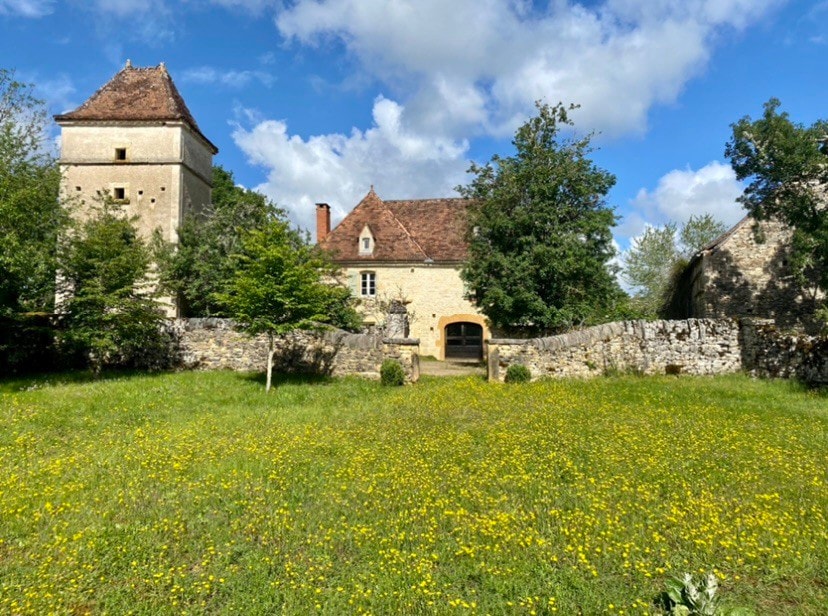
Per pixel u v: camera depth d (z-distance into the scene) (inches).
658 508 259.6
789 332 640.4
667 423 414.3
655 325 648.4
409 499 270.4
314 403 521.0
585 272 722.8
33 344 693.9
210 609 186.2
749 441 367.9
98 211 773.9
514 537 230.7
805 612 182.9
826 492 280.2
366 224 1167.0
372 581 198.8
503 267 730.8
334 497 276.2
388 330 796.6
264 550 222.8
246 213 955.3
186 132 1042.7
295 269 584.4
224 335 724.7
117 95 1064.2
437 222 1236.5
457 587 198.5
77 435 394.6
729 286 893.8
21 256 591.8
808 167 692.7
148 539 230.5
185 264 892.6
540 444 361.4
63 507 260.1
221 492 282.5
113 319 640.4
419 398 532.1
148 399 512.1
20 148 688.4
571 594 192.2
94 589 196.1
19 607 181.8
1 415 439.5
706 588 180.2
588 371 641.0
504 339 644.1
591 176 739.4
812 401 499.5
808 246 712.4
